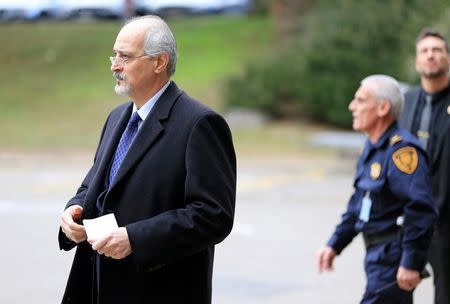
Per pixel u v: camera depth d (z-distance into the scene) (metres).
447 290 6.59
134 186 4.39
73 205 4.66
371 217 5.73
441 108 6.81
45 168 21.41
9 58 35.22
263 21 40.12
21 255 11.36
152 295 4.38
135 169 4.41
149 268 4.25
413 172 5.58
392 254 5.64
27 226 13.52
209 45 36.69
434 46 6.79
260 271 10.59
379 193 5.68
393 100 5.79
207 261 4.52
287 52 29.86
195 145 4.36
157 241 4.21
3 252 11.54
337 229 6.12
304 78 28.48
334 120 28.23
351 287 9.83
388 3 28.02
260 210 15.48
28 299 9.14
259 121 28.27
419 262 5.50
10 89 31.70
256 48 36.12
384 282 5.64
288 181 19.64
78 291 4.64
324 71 28.34
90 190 4.57
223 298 9.27
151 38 4.45
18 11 39.53
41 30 38.44
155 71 4.48
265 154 23.66
